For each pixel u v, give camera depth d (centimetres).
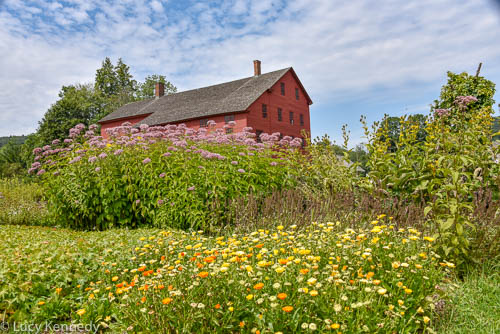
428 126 521
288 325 215
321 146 678
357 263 276
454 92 858
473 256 341
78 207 639
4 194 1001
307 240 341
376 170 522
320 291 231
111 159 650
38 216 837
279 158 768
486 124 553
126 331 229
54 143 689
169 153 627
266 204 541
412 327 228
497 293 295
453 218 331
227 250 294
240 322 218
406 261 276
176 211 577
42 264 340
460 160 380
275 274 254
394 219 415
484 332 240
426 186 434
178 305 223
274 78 2734
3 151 4353
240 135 793
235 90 2833
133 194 624
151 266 329
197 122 2556
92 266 356
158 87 3556
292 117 2988
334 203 509
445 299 260
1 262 335
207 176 599
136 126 2844
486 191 406
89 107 4131
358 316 210
